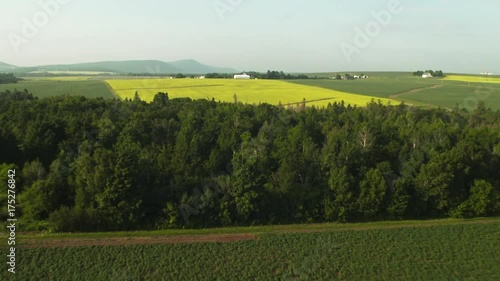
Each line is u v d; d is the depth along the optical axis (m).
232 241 38.28
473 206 47.66
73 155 50.06
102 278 32.19
